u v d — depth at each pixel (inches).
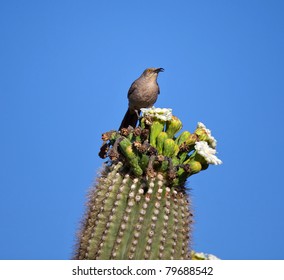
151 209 266.5
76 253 276.1
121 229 261.6
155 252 260.4
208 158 287.4
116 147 283.9
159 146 291.4
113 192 272.1
